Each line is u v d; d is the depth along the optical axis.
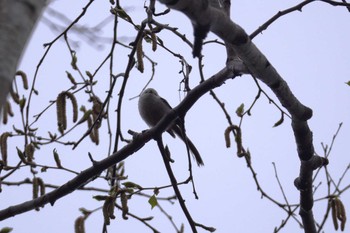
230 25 7.37
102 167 10.88
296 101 10.04
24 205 11.07
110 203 10.32
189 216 10.83
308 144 11.02
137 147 10.98
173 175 10.77
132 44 11.24
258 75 9.20
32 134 11.38
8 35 3.81
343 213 11.56
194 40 6.55
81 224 10.90
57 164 11.28
